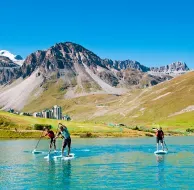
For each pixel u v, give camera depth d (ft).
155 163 130.82
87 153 174.70
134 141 301.22
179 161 136.87
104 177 100.22
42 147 220.23
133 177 100.17
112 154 168.86
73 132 410.72
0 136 348.18
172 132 588.09
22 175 104.32
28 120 451.53
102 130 434.71
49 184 90.22
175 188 84.89
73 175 103.91
